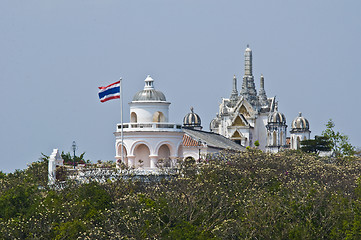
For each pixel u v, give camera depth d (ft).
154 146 643.45
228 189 556.92
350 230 483.92
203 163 604.08
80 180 554.46
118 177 552.82
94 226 465.88
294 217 497.87
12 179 557.33
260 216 488.44
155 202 489.26
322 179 649.61
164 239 451.94
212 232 469.57
